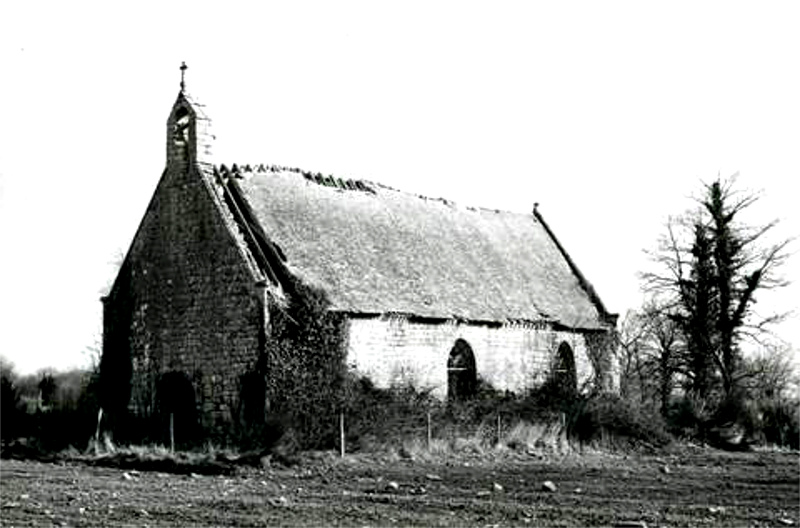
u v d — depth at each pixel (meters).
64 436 38.53
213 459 31.81
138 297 41.69
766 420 48.12
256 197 40.25
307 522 17.38
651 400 47.12
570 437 40.16
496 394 42.47
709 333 57.09
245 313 37.25
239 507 19.88
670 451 41.25
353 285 39.19
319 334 36.50
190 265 39.72
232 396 37.47
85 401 42.59
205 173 39.88
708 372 57.25
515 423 39.12
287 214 40.53
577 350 48.12
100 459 33.50
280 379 36.19
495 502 21.05
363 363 37.84
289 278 37.56
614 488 24.91
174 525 16.97
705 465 34.41
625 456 38.19
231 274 38.00
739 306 56.97
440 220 48.12
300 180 43.09
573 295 50.56
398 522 17.38
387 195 46.78
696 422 47.47
